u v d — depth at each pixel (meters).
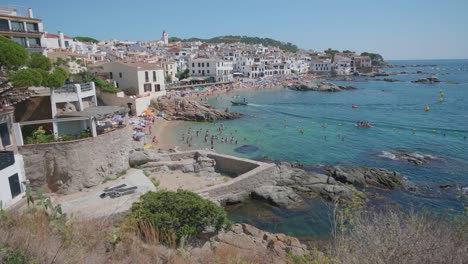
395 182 32.09
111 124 32.53
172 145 48.38
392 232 8.75
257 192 29.31
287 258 16.59
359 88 126.62
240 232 20.70
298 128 60.22
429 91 112.12
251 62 159.75
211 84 119.75
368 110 78.50
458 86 126.00
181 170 33.41
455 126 58.81
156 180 29.48
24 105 30.75
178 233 16.59
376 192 30.86
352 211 14.02
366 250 8.55
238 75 153.25
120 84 74.38
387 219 10.19
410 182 32.75
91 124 27.91
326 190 30.05
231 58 159.88
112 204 22.58
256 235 21.11
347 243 9.55
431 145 46.94
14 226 11.45
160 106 70.50
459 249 8.20
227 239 18.50
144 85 74.75
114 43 172.62
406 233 8.64
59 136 28.00
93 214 20.61
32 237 10.27
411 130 56.59
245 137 53.72
